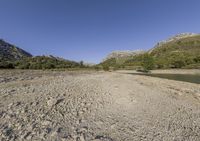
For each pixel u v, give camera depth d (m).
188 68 119.38
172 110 13.69
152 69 117.31
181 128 10.31
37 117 9.17
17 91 13.94
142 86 23.86
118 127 9.32
